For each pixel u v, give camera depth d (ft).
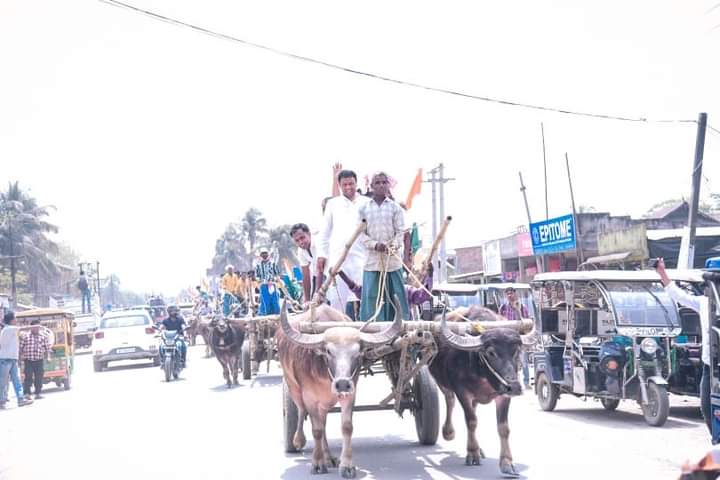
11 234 214.07
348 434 25.57
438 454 29.94
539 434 34.47
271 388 56.24
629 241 73.41
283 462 29.30
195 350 116.78
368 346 24.89
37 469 29.84
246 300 73.97
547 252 89.61
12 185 227.81
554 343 42.09
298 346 26.73
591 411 42.32
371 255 29.76
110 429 39.68
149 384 64.39
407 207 36.17
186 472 28.09
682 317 41.39
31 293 228.84
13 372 55.26
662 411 35.91
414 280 29.07
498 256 118.52
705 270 25.95
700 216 97.45
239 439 34.50
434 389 31.22
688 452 29.71
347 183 32.91
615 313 39.09
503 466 25.61
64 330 66.95
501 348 24.41
